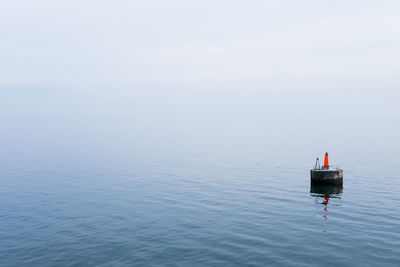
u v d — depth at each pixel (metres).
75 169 67.00
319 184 45.41
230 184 49.16
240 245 24.20
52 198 40.91
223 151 109.56
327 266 20.47
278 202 37.31
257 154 98.62
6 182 52.44
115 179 54.75
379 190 43.47
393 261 21.03
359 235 25.83
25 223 30.66
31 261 22.19
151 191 44.66
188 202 37.94
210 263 21.20
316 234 26.25
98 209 35.38
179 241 25.27
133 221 30.75
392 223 28.80
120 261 21.81
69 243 25.30
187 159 85.69
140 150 114.50
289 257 21.91
